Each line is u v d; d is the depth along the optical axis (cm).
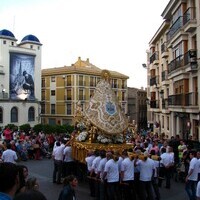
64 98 6322
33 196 237
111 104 1395
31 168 1798
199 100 2344
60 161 1368
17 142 2069
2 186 277
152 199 1052
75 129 1477
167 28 3506
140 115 8131
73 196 677
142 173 1041
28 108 5219
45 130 3688
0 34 4988
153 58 4222
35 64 5372
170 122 3359
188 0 2594
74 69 6172
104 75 1464
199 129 2330
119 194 1055
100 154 1058
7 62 4997
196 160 1057
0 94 4878
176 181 1478
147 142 1653
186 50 2627
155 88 4225
